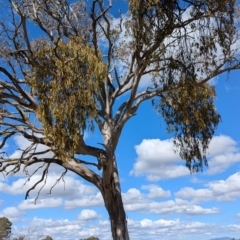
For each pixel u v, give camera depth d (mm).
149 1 15805
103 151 17953
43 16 18797
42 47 16812
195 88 18125
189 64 17812
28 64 16672
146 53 17047
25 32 15930
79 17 19688
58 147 15500
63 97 15445
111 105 19219
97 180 18969
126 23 17016
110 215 18797
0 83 17953
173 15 16281
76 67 15609
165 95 19609
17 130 18984
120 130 18422
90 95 15414
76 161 19391
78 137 15359
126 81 19297
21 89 17406
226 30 17391
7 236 34375
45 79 15922
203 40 17453
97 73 15586
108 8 18141
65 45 15977
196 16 16875
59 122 15242
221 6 16594
